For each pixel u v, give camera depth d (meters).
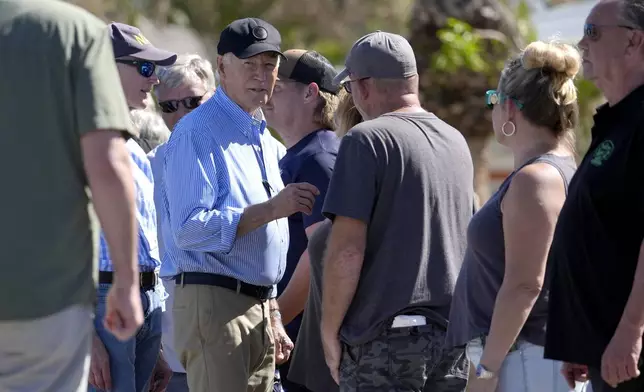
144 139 21.00
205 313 16.09
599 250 12.45
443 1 25.83
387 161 14.65
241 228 15.81
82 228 11.84
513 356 14.31
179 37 52.56
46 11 11.56
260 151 16.89
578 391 15.16
